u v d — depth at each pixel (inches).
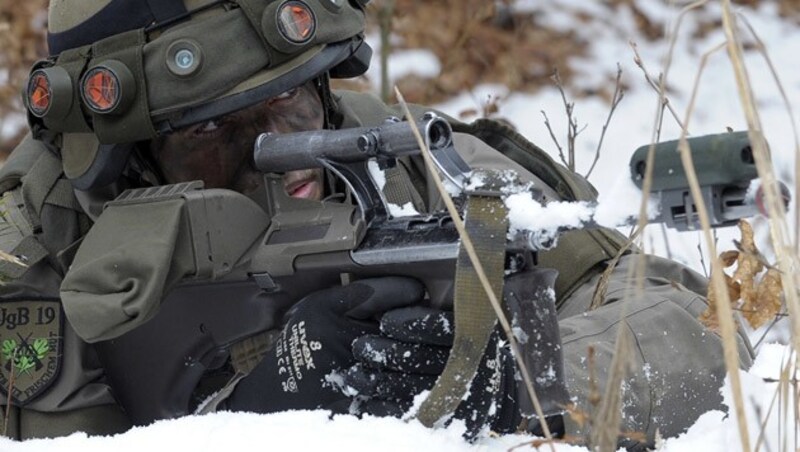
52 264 190.5
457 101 503.8
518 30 537.6
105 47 183.2
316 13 182.2
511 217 135.3
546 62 532.7
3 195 197.3
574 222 131.2
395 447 138.1
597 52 543.8
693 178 117.1
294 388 152.5
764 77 544.7
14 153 204.7
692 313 184.9
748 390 161.0
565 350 171.0
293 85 181.0
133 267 162.6
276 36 177.9
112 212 170.6
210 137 185.5
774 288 148.3
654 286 194.7
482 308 135.2
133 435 152.4
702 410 173.9
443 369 145.1
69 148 189.6
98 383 188.9
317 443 140.8
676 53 559.5
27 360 188.1
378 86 497.0
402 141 147.4
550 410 143.1
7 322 189.6
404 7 527.2
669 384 170.9
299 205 161.8
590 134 486.9
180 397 180.4
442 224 142.8
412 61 514.9
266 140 163.8
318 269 155.8
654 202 124.1
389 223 149.7
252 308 167.2
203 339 174.2
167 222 163.2
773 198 116.0
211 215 163.2
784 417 135.6
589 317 180.1
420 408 140.3
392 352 144.3
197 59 177.2
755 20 595.2
